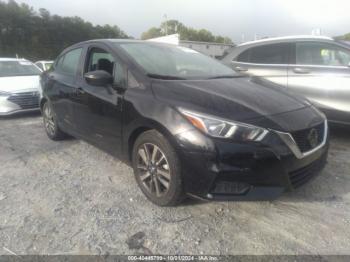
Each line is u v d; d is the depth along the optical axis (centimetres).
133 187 339
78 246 240
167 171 278
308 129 271
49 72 507
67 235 254
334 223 267
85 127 390
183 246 239
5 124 661
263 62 551
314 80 482
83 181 356
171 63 362
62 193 327
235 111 258
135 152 311
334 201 303
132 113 299
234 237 249
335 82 461
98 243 243
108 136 345
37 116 745
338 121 469
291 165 257
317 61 488
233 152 243
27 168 399
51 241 246
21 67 843
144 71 319
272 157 247
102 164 407
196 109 258
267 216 278
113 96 327
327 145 303
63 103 436
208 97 275
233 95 288
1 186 346
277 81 524
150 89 297
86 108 375
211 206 295
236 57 590
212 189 253
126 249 237
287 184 260
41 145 494
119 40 394
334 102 466
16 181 359
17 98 696
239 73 396
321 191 323
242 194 253
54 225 268
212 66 396
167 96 280
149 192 302
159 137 277
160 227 263
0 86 704
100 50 381
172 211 287
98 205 301
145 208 294
